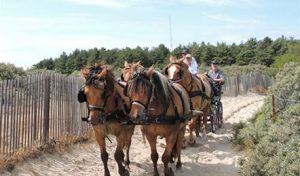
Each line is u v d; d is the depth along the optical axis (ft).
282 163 26.84
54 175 29.94
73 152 35.58
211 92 44.75
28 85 31.40
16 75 72.69
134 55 209.77
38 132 32.89
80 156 35.35
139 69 26.50
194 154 38.96
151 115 26.43
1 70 71.15
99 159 36.06
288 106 41.34
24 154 30.27
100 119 26.43
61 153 34.09
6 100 28.78
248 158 31.22
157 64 209.15
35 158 31.14
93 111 26.21
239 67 165.17
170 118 26.99
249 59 228.84
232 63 232.94
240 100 95.25
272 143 31.45
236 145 41.88
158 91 26.61
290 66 53.47
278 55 225.15
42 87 33.30
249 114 66.69
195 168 34.30
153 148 28.19
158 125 27.07
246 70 156.76
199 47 244.83
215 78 51.19
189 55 42.06
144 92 25.16
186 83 35.42
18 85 30.22
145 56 213.87
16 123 29.94
